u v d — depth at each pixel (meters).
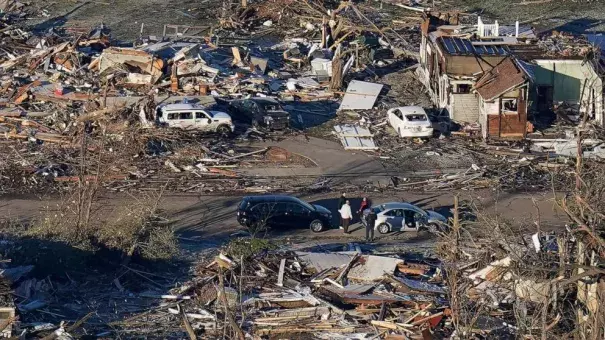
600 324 91.88
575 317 102.25
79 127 193.88
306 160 194.88
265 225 157.75
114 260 135.75
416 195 179.62
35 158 186.38
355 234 162.62
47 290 125.94
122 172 181.62
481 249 130.50
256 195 175.75
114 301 125.31
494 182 184.00
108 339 114.56
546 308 97.56
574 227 108.12
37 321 117.62
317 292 126.69
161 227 152.88
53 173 180.88
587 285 101.94
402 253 144.25
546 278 110.88
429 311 120.00
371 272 131.88
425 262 137.25
